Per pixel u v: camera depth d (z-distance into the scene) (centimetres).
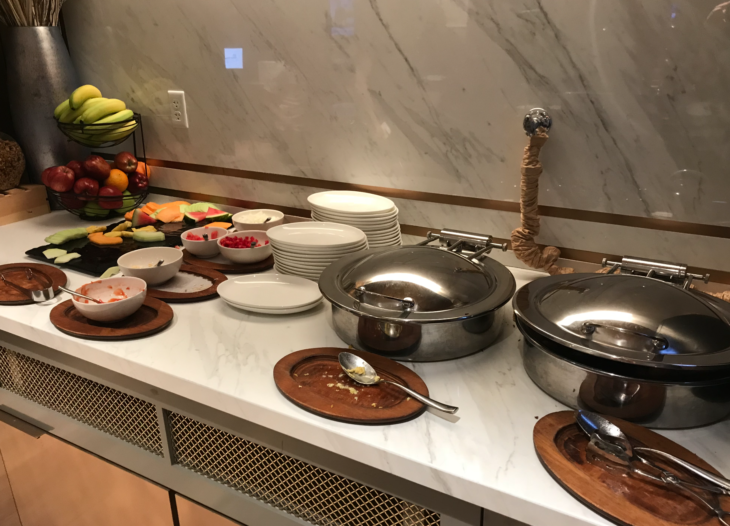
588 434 73
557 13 109
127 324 105
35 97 160
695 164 107
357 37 131
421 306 92
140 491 113
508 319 110
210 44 152
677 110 105
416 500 79
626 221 116
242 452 98
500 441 76
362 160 142
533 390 87
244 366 93
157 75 165
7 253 139
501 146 124
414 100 130
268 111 151
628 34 105
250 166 160
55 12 160
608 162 114
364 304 94
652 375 77
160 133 172
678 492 66
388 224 129
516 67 117
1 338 119
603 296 85
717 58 100
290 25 139
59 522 135
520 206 122
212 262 135
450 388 87
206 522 106
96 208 160
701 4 98
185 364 94
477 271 103
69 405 119
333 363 93
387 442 76
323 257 117
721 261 110
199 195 174
